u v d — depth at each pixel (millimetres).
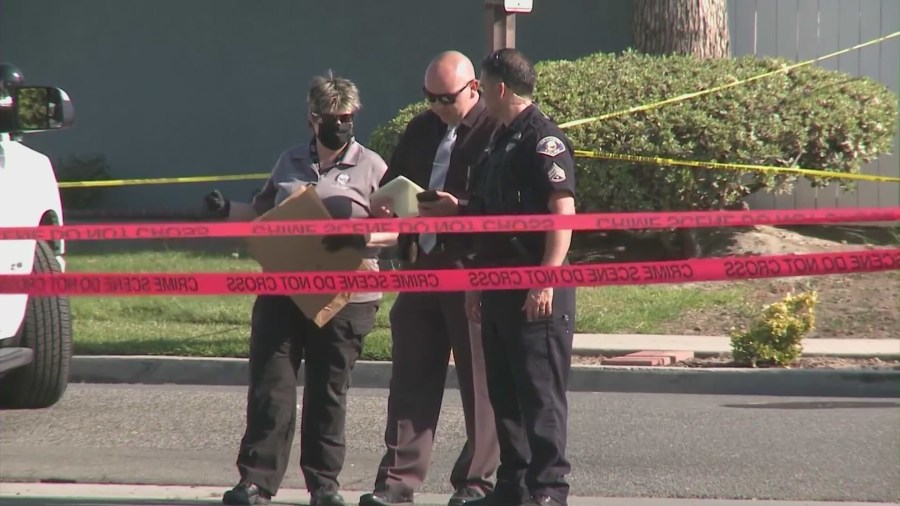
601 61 52219
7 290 20391
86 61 73688
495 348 20828
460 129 22125
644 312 42188
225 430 29422
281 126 71750
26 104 27219
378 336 37594
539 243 20203
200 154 72750
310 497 22562
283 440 21781
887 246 51812
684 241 51438
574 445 28047
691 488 24453
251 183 72312
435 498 23625
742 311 42188
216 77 72250
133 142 73438
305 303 21188
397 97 69562
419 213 21219
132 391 34438
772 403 33062
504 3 37938
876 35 56938
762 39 58781
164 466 26062
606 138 48438
